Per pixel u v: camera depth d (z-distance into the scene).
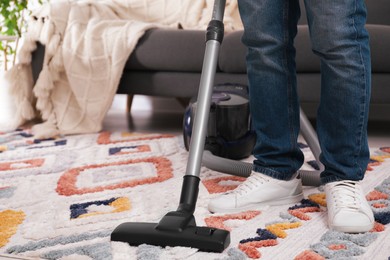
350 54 1.10
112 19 2.71
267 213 1.29
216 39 1.16
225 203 1.29
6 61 3.78
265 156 1.32
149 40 2.43
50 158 1.95
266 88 1.24
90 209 1.33
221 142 1.87
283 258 1.02
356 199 1.18
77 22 2.53
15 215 1.29
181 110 3.30
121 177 1.66
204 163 1.67
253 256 1.02
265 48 1.21
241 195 1.31
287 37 1.22
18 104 2.61
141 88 2.49
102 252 1.03
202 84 1.13
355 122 1.15
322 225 1.21
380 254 1.03
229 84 2.04
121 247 1.05
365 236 1.11
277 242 1.10
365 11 1.13
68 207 1.35
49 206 1.36
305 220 1.25
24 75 2.59
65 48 2.50
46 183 1.60
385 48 2.11
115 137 2.37
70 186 1.55
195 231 1.04
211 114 1.83
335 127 1.18
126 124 2.75
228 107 1.86
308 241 1.11
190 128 1.98
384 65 2.13
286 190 1.35
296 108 1.28
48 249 1.06
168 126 2.68
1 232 1.18
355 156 1.19
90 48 2.46
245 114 1.91
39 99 2.51
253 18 1.20
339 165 1.20
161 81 2.45
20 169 1.79
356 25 1.10
